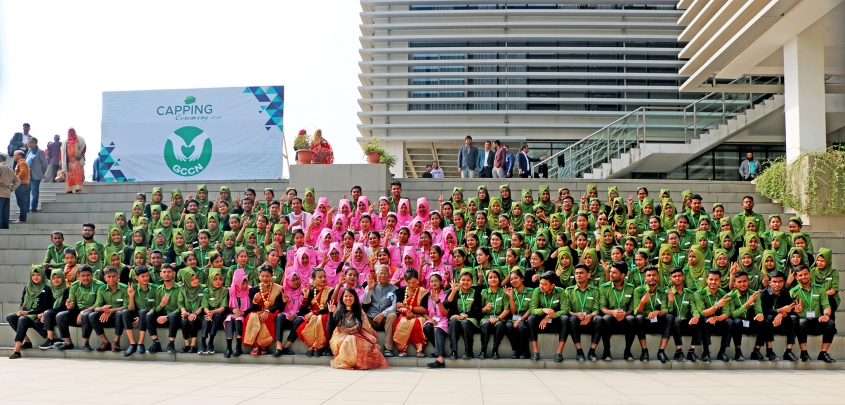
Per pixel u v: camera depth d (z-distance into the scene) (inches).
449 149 1270.9
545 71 1194.6
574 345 381.4
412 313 389.1
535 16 1208.2
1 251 538.0
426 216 517.7
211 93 686.5
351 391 288.5
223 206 551.8
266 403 259.3
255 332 387.5
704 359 370.0
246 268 438.3
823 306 377.1
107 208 641.6
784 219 596.7
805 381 323.6
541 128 1169.4
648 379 329.1
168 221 524.4
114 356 399.9
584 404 261.4
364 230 488.1
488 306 384.2
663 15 1187.3
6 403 258.2
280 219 510.9
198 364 380.5
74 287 413.4
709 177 985.5
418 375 339.9
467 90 1187.9
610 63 1162.0
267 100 678.5
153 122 691.4
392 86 1188.5
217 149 681.0
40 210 649.6
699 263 412.8
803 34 628.4
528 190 543.2
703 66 722.2
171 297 406.0
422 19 1219.2
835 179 577.6
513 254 416.2
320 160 620.4
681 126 846.5
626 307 381.7
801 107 628.1
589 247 437.4
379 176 602.5
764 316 382.0
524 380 323.9
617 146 860.6
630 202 528.1
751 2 596.4
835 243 517.0
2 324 420.5
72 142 677.9
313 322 386.0
